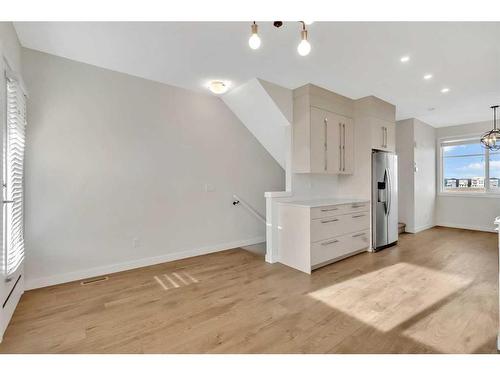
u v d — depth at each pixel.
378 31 2.27
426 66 2.97
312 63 2.90
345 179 4.37
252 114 4.02
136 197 3.30
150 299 2.43
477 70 3.08
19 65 2.46
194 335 1.86
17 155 2.21
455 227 6.03
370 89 3.73
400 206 5.68
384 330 1.91
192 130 3.79
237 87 3.66
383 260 3.60
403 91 3.80
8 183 1.97
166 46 2.54
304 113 3.59
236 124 4.29
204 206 3.94
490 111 4.88
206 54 2.70
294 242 3.32
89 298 2.45
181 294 2.54
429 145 6.04
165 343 1.77
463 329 1.91
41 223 2.68
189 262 3.54
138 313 2.18
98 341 1.80
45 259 2.71
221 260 3.63
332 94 3.85
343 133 4.03
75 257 2.88
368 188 4.05
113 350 1.70
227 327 1.96
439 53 2.67
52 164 2.74
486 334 1.84
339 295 2.50
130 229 3.26
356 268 3.27
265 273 3.12
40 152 2.67
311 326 1.97
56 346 1.74
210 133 3.99
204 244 3.94
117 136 3.15
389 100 4.21
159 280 2.89
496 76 3.26
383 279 2.89
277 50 2.60
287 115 3.68
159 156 3.49
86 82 2.93
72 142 2.86
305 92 3.56
